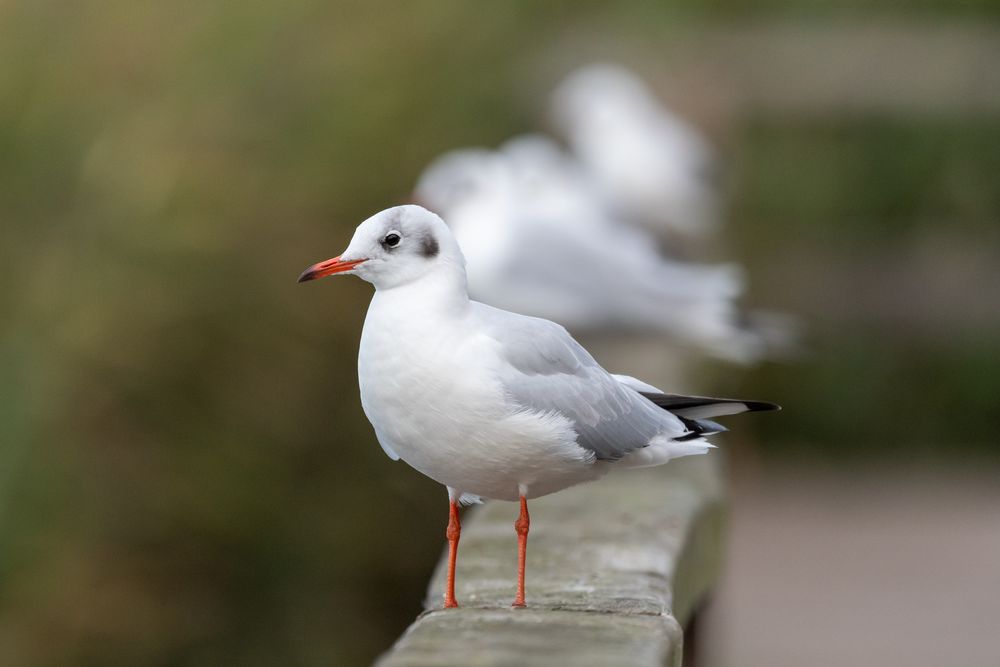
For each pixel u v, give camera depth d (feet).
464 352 19.58
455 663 16.28
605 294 37.91
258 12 44.68
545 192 43.04
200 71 42.88
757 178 63.41
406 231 19.92
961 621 37.76
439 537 40.01
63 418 38.09
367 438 39.73
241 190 40.16
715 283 39.19
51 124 41.68
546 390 19.95
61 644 37.17
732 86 63.72
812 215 63.52
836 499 49.78
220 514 38.45
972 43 66.80
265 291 39.29
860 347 57.41
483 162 42.52
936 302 57.31
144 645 37.73
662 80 62.44
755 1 76.69
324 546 39.14
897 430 57.31
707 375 41.32
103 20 43.91
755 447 54.39
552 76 59.82
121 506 38.01
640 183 52.29
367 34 46.11
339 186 41.29
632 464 21.34
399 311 19.72
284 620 38.70
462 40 52.90
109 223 39.52
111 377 38.27
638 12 71.36
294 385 39.24
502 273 37.81
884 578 41.55
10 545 37.17
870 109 62.95
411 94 46.06
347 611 39.29
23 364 38.09
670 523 24.75
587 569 22.11
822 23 74.23
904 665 34.60
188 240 39.01
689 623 26.76
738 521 47.16
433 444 19.72
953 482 52.06
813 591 40.50
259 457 38.78
